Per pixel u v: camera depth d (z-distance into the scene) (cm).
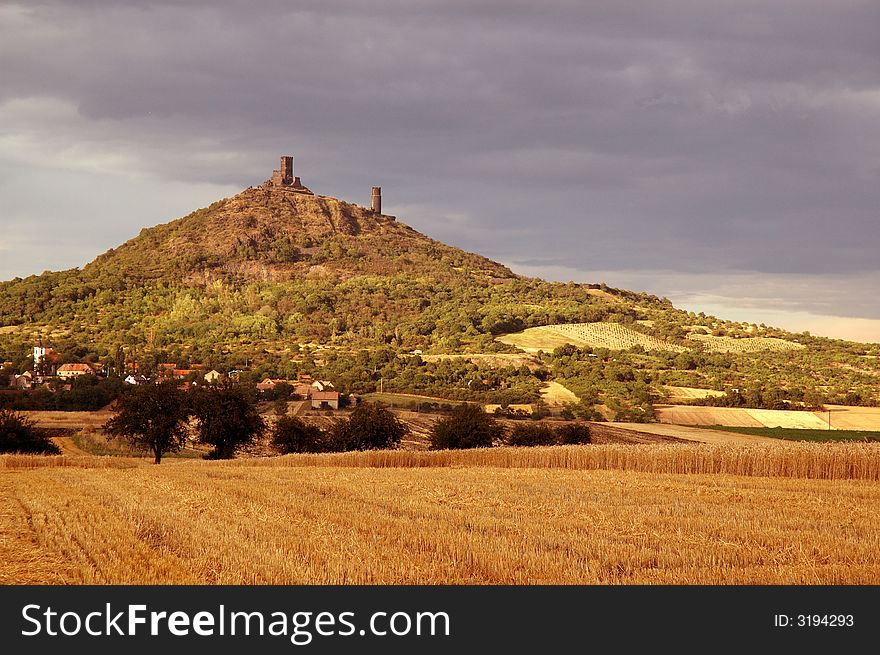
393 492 3916
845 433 11225
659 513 3141
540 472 5425
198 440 8650
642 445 6331
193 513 3041
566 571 2122
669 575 2114
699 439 10162
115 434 8419
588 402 14525
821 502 3591
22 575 2131
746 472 5569
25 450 8556
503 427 9169
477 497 3694
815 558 2306
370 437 8919
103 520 2903
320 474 5241
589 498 3725
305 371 18975
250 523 2752
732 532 2650
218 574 2081
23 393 13488
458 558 2239
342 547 2334
